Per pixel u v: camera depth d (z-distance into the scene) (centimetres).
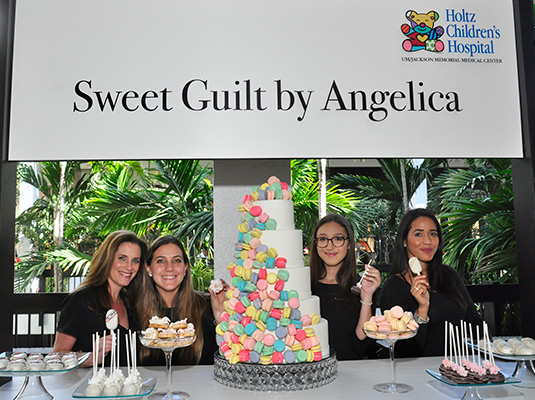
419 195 444
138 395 177
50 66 230
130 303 291
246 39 235
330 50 238
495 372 183
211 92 232
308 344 203
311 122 234
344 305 297
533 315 241
